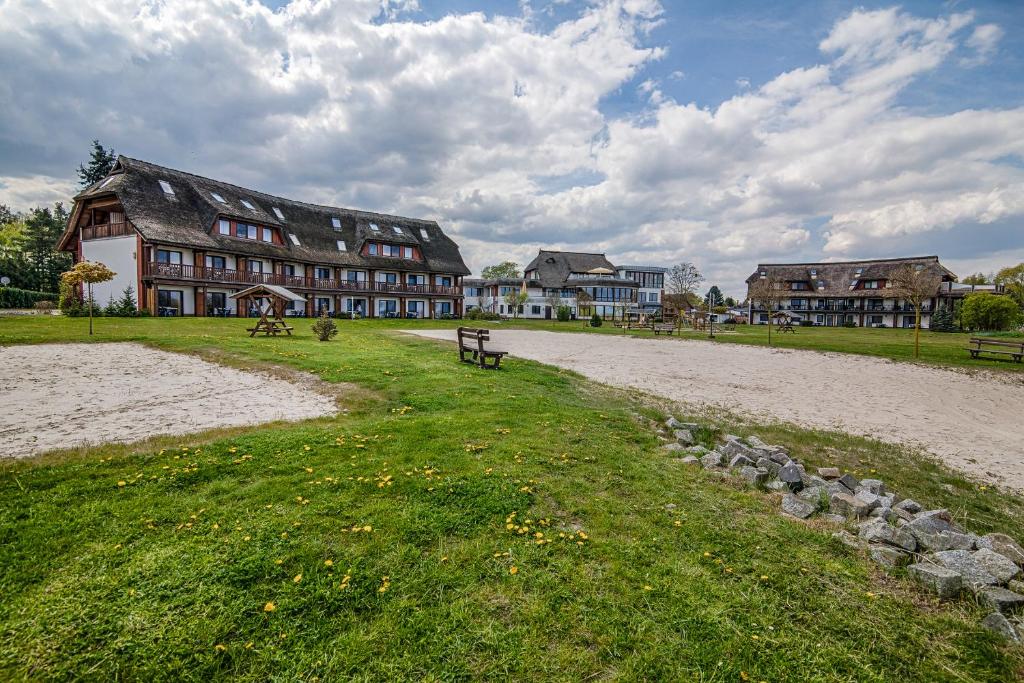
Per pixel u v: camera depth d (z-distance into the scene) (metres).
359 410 8.82
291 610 3.23
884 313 68.88
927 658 3.06
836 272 76.88
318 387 10.78
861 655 3.05
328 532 4.15
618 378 16.39
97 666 2.75
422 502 4.73
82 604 3.19
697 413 11.45
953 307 61.50
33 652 2.82
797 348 29.30
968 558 4.16
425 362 14.29
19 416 7.84
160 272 32.12
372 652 2.94
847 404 13.67
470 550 3.98
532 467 5.79
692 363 21.62
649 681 2.81
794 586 3.72
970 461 9.02
